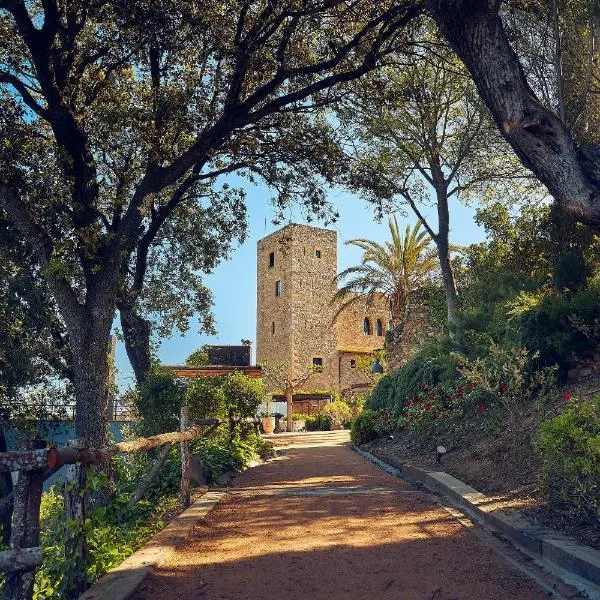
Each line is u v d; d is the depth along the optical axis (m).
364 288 29.48
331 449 17.86
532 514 5.92
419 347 22.97
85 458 3.88
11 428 12.91
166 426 13.41
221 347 44.50
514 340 11.27
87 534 4.33
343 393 43.50
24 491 3.19
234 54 10.74
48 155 11.53
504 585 4.31
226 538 5.93
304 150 13.48
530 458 7.93
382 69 14.45
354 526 6.27
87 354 10.20
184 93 11.53
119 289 13.98
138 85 12.98
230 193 16.56
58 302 10.26
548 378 9.61
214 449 11.53
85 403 10.05
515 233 17.95
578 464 5.14
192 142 13.35
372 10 11.49
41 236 10.39
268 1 10.75
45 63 10.58
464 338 15.05
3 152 10.37
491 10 6.79
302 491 8.78
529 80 10.36
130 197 13.84
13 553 3.08
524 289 14.74
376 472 11.34
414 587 4.30
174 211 16.66
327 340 46.56
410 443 13.66
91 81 12.48
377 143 17.42
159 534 6.00
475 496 7.13
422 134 17.34
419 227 28.56
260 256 50.03
